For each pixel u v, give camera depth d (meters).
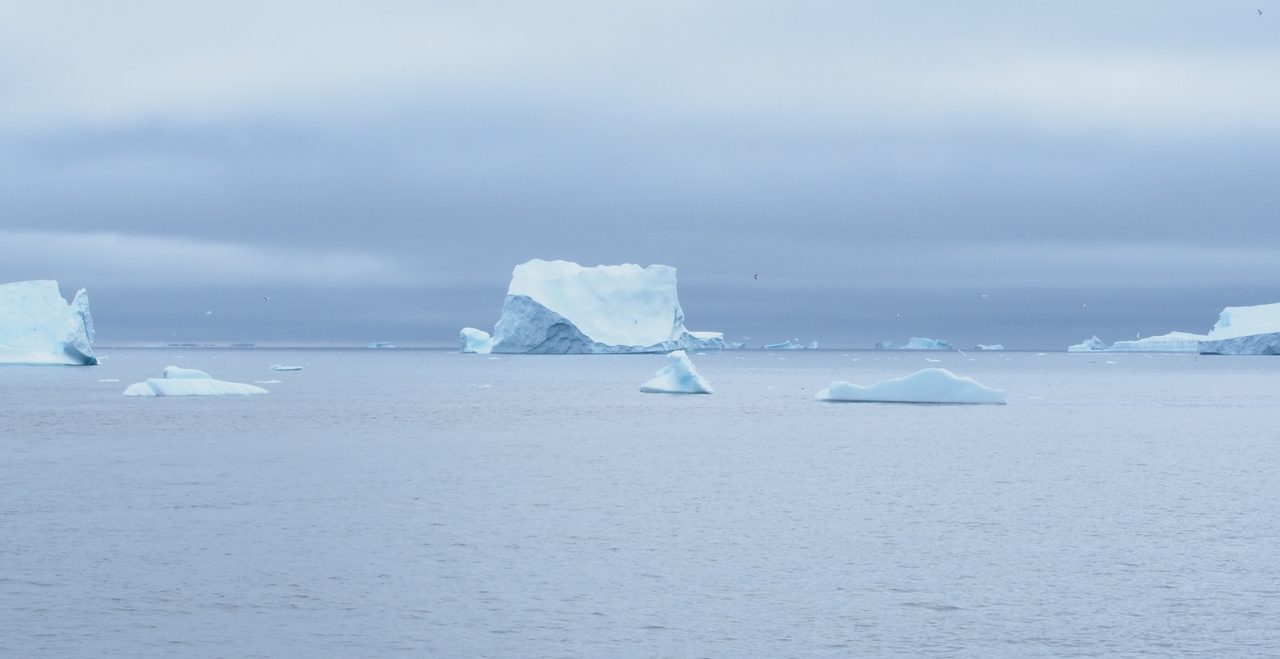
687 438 46.50
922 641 17.20
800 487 31.66
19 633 17.53
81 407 63.97
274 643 17.12
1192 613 18.56
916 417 57.97
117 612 18.59
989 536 24.44
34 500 28.91
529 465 36.69
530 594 19.62
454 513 27.14
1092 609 18.78
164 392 74.81
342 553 22.62
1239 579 20.61
